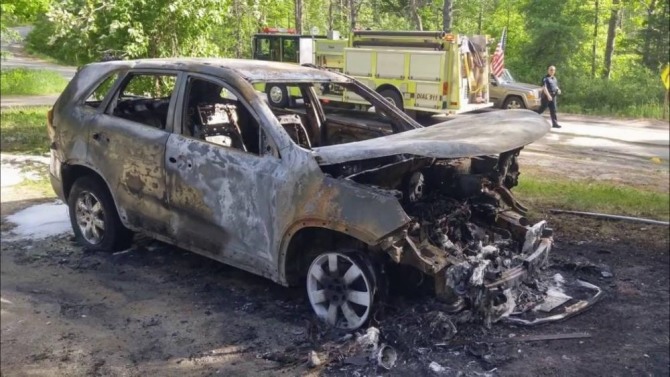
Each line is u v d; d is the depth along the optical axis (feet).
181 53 39.37
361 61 54.90
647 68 90.27
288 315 15.69
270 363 13.42
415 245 13.96
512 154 17.42
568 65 80.59
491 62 61.41
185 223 17.02
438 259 13.99
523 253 16.34
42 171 31.48
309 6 43.24
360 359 13.16
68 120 19.89
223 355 13.80
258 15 43.39
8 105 64.18
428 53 51.39
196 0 37.96
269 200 15.06
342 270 14.70
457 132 16.01
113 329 15.12
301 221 14.40
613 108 78.07
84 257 19.74
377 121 21.04
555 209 25.90
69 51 39.96
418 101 52.80
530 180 31.65
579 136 54.80
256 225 15.43
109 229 19.61
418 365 13.10
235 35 44.37
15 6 41.78
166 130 17.46
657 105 77.20
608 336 14.82
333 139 20.62
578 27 76.23
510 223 17.38
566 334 14.76
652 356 13.93
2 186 28.48
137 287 17.52
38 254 20.03
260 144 15.70
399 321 14.32
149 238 21.24
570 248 21.03
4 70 90.68
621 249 21.04
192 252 18.86
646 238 22.22
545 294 16.79
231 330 14.93
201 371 13.19
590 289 17.38
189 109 18.37
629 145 50.11
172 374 13.10
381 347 13.19
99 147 18.92
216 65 17.19
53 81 86.22
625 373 13.19
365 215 13.48
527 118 18.06
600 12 81.30
